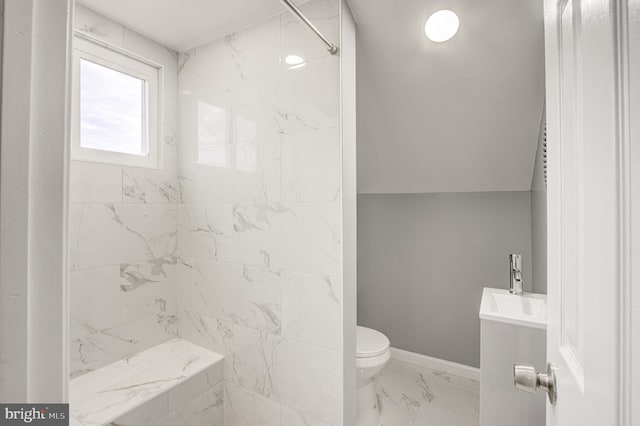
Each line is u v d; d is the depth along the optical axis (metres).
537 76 1.51
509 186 2.05
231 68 1.66
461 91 1.66
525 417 1.30
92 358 1.53
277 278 1.51
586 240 0.42
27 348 0.27
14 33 0.26
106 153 1.60
